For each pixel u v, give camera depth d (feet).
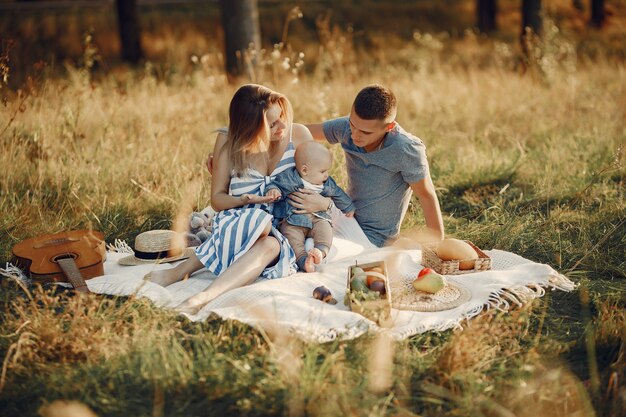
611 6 60.34
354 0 71.56
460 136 24.84
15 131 19.76
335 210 15.14
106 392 9.51
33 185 18.34
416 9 68.23
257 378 9.70
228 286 12.33
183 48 49.85
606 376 9.89
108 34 55.11
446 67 38.17
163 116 24.72
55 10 66.39
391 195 14.96
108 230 16.52
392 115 13.71
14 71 31.24
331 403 8.96
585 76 34.91
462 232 16.20
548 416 9.15
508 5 72.43
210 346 10.27
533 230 16.15
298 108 26.30
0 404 9.37
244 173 13.60
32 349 10.44
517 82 32.89
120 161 20.10
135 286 12.59
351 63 38.68
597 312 12.23
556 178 19.89
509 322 11.73
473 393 9.39
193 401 9.38
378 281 11.92
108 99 26.20
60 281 13.16
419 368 10.21
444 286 12.53
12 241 15.34
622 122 25.20
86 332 10.52
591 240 15.31
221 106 27.37
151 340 10.40
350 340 10.73
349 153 14.98
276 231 13.26
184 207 17.56
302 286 12.62
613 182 19.29
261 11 65.51
